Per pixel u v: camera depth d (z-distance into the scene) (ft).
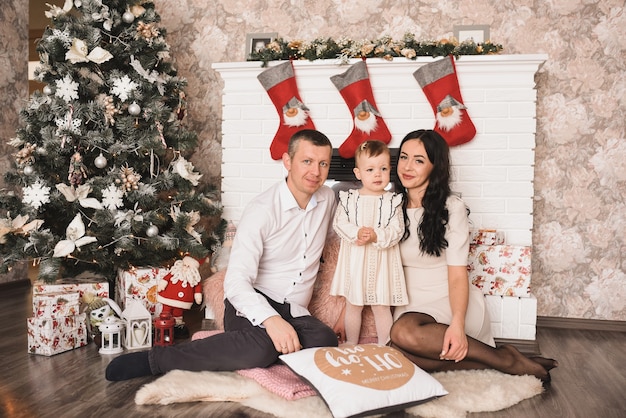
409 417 5.50
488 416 5.60
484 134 9.59
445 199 7.20
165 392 5.80
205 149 12.26
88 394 5.99
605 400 6.13
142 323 7.94
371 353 5.89
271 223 6.93
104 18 9.49
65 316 7.75
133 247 8.86
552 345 9.08
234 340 6.44
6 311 10.56
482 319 7.23
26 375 6.61
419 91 9.85
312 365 5.71
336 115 10.10
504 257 8.60
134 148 9.34
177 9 12.25
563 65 10.61
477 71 9.53
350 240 7.27
